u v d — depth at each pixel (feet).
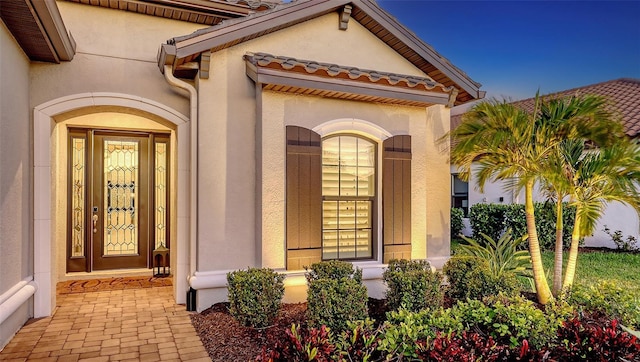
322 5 24.53
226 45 22.75
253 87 23.82
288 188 23.40
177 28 24.81
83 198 30.27
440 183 28.76
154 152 31.96
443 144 28.76
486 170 24.41
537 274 23.39
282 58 22.89
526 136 22.24
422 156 27.68
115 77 23.17
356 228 26.53
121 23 23.47
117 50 23.26
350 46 26.71
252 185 23.72
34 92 21.33
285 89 23.15
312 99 24.62
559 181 21.44
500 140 21.86
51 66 21.77
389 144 26.27
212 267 22.70
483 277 21.50
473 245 29.68
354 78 23.40
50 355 16.80
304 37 25.38
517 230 46.37
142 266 31.68
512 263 26.68
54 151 22.79
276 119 23.63
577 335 14.43
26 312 20.76
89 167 30.22
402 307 18.15
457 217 56.39
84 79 22.48
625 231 43.88
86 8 22.75
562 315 17.84
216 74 22.93
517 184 23.62
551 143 22.84
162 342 18.21
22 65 19.75
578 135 22.18
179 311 22.65
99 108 23.30
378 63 27.53
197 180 22.88
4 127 17.26
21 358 16.49
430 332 14.26
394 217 26.27
